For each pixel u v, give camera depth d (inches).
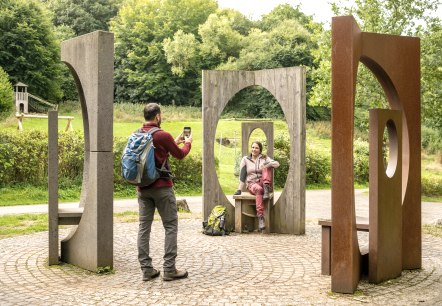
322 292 189.3
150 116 206.7
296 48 1820.9
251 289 193.3
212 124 336.5
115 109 1509.6
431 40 689.6
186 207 436.1
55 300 179.0
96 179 216.1
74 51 232.7
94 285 198.7
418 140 234.7
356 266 194.1
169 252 205.0
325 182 806.5
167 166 206.4
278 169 737.6
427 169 1085.8
